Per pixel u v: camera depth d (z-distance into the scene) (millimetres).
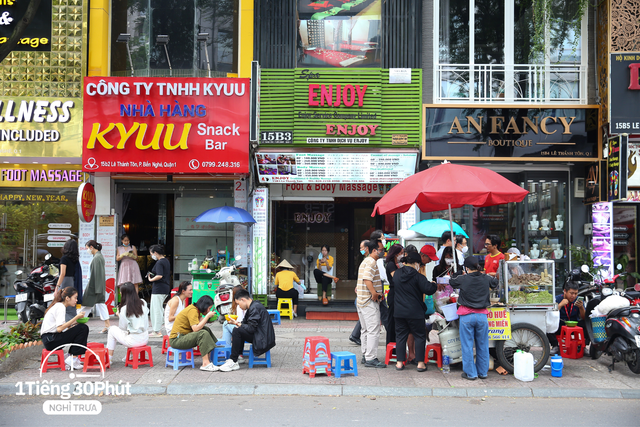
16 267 12039
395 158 11641
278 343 9125
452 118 11406
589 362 7871
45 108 11727
